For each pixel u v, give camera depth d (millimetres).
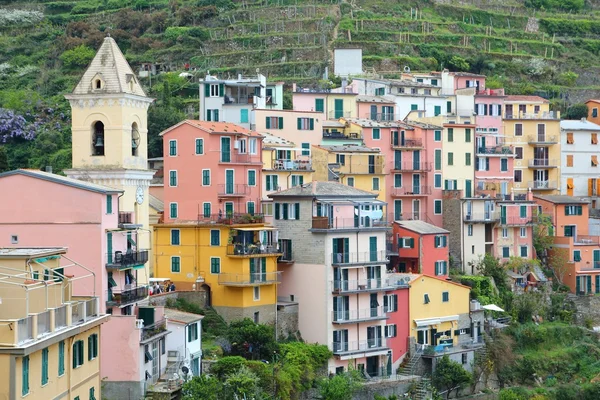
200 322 183750
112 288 169250
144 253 177125
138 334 163000
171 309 186750
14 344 111750
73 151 192750
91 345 135250
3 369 111250
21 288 123562
